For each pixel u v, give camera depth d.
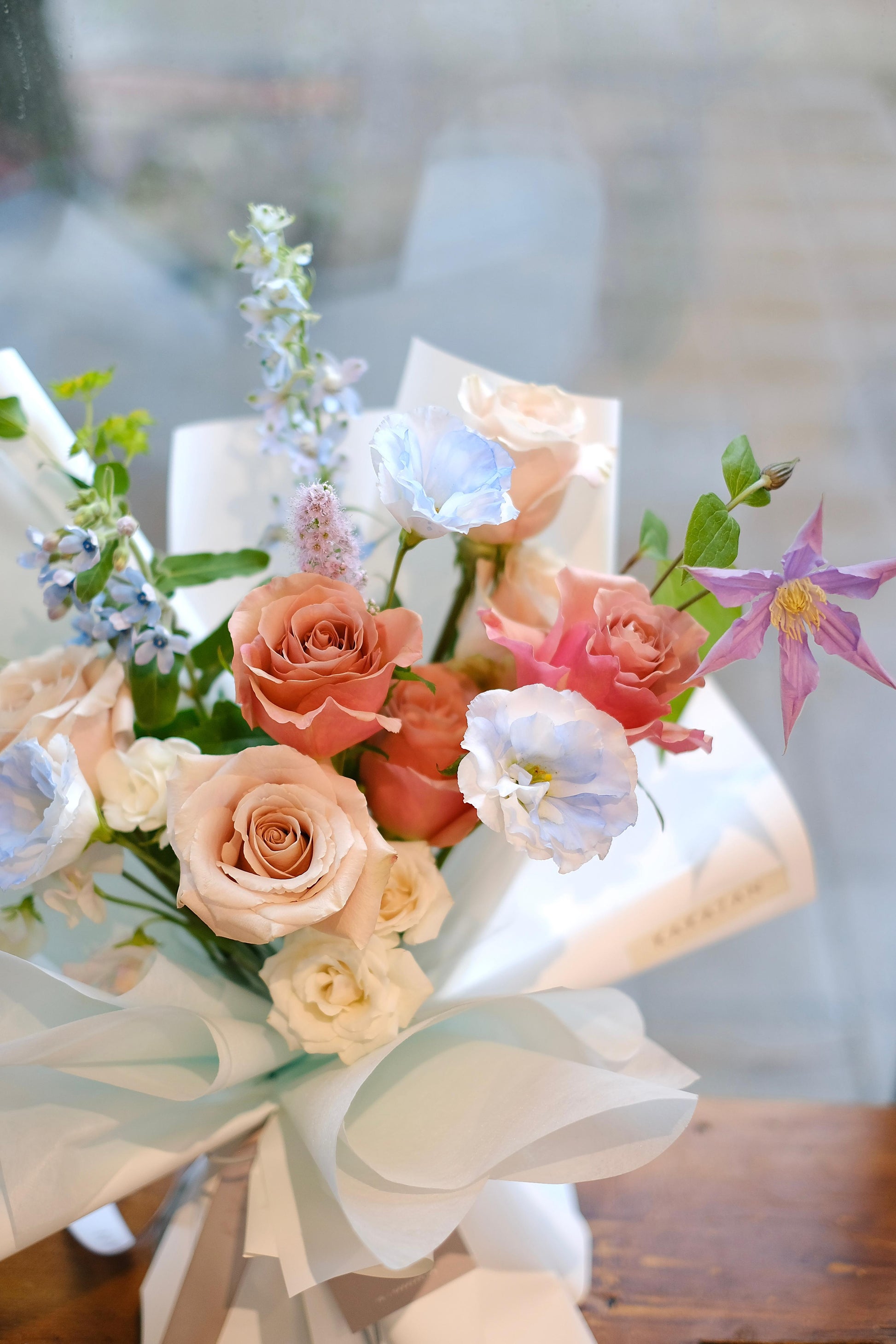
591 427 0.96
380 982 0.81
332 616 0.76
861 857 2.12
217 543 1.00
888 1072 1.78
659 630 0.79
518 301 2.78
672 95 2.64
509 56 2.39
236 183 2.38
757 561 2.39
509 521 0.83
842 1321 0.97
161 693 0.83
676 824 0.94
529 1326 0.91
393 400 2.48
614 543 0.97
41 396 0.92
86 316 2.43
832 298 2.88
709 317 2.86
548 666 0.78
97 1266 1.00
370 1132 0.84
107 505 0.82
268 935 0.74
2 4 1.40
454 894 0.90
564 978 0.89
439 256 2.75
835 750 2.27
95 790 0.80
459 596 0.91
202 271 2.45
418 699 0.82
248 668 0.75
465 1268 0.91
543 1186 0.97
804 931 2.02
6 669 0.83
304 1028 0.80
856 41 2.42
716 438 2.60
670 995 1.94
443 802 0.81
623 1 2.30
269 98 2.21
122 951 0.85
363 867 0.75
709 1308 0.98
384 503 0.77
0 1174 0.81
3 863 0.77
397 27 2.23
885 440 2.58
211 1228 0.90
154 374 2.39
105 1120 0.83
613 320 2.79
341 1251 0.81
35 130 2.01
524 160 2.72
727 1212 1.03
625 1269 1.00
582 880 0.93
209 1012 0.84
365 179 2.57
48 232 2.30
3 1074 0.83
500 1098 0.83
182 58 2.01
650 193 2.86
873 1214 1.02
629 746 0.76
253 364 2.45
